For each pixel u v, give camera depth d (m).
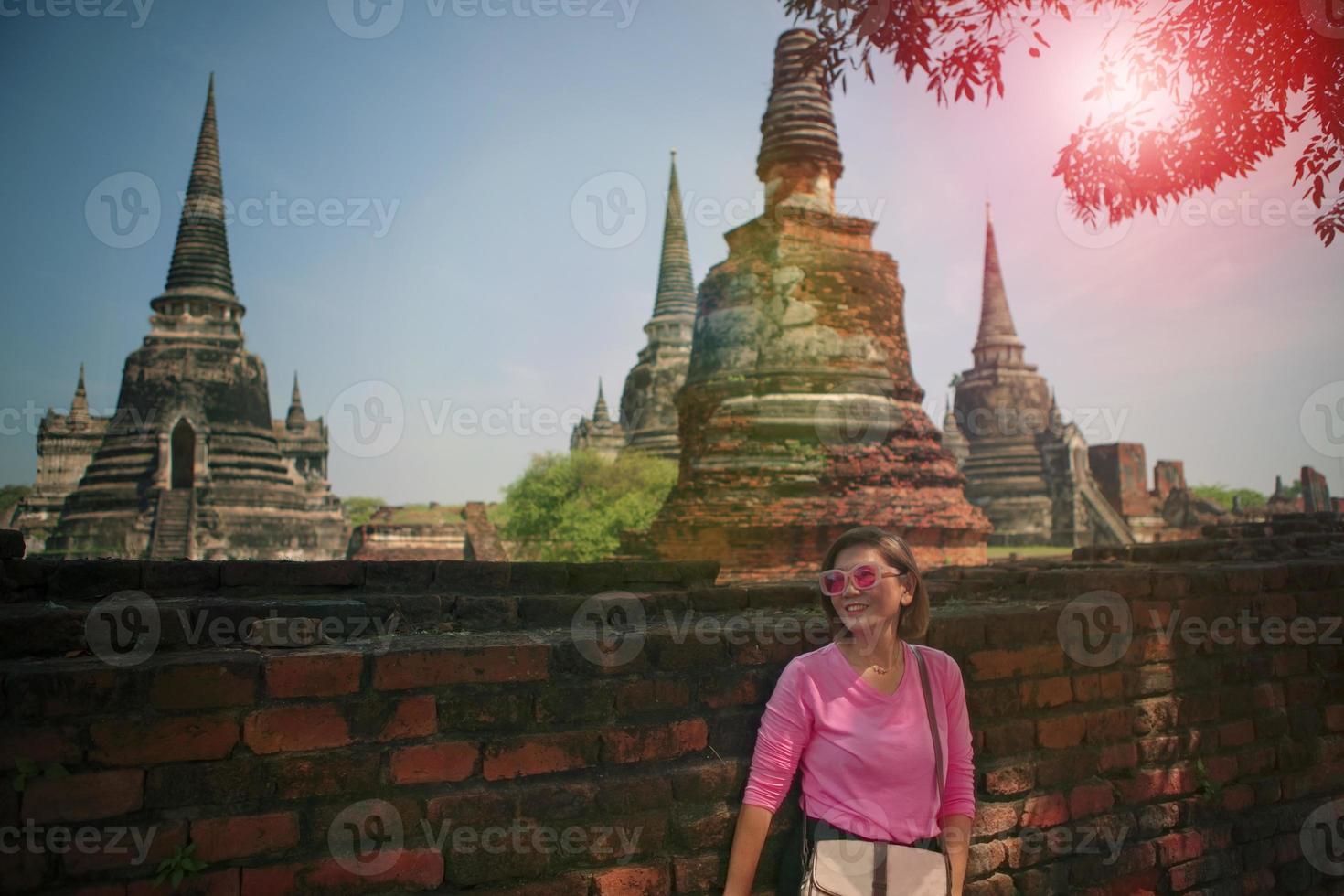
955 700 3.07
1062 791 3.91
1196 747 4.41
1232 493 64.44
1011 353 49.47
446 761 2.88
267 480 35.53
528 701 3.03
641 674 3.23
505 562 3.88
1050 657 4.00
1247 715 4.65
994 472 47.41
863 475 17.86
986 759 3.74
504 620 3.55
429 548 29.45
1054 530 45.03
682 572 4.32
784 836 3.33
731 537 17.22
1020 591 4.93
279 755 2.68
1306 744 4.82
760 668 3.47
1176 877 4.18
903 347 19.84
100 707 2.52
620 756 3.13
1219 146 6.94
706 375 19.50
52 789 2.44
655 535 19.11
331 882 2.68
